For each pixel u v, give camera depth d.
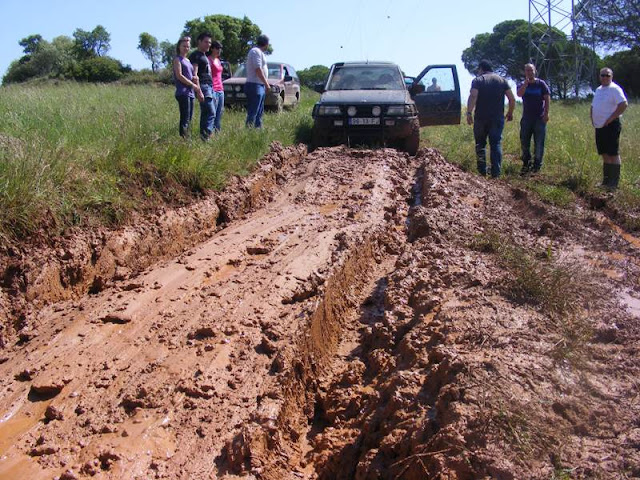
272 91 15.79
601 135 9.84
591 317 4.39
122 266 5.67
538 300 4.55
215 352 4.26
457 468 2.84
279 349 4.28
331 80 12.44
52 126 7.61
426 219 6.65
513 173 10.69
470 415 3.06
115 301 5.04
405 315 4.74
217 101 10.20
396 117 11.27
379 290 5.83
